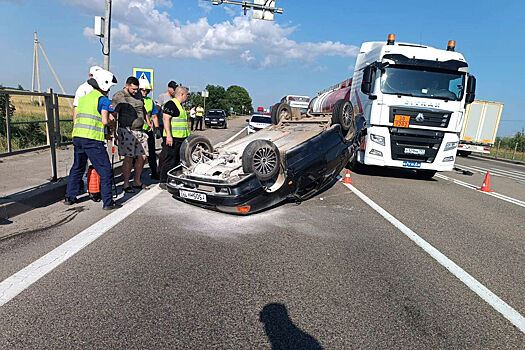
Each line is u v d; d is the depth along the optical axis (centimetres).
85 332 269
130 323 282
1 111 905
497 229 590
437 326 301
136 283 345
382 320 304
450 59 955
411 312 320
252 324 289
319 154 644
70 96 970
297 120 845
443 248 485
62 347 252
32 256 394
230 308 310
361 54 1191
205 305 313
